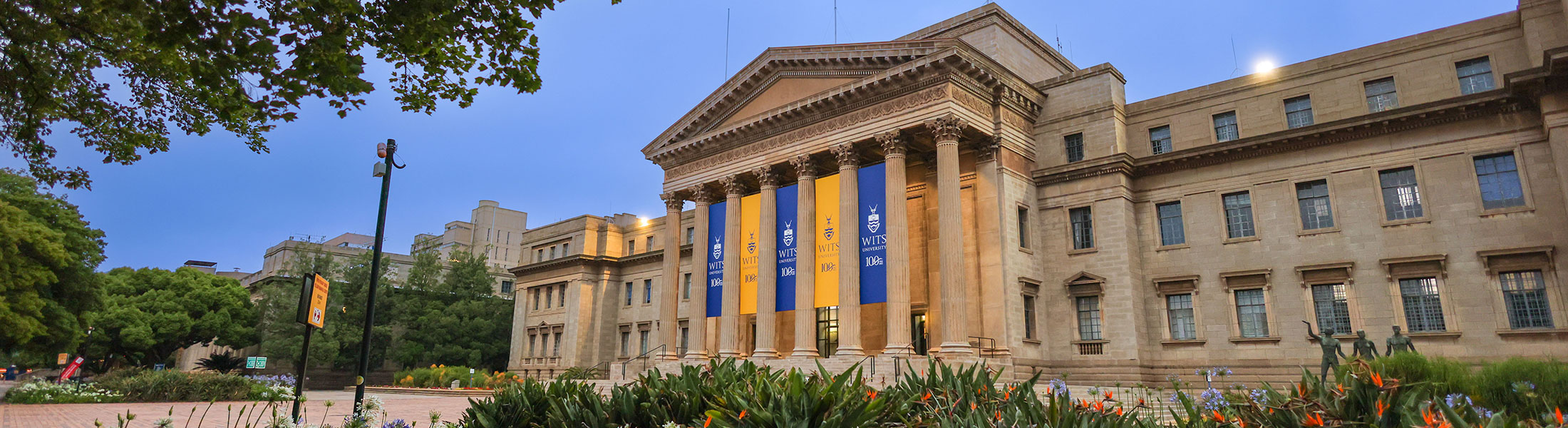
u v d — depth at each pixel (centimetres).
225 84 989
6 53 1036
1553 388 1995
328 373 8012
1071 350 4000
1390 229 3469
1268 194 3791
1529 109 3250
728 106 4984
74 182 1297
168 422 859
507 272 11281
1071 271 4097
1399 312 3384
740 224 4681
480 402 1331
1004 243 3947
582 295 6988
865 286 4006
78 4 969
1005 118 4225
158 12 881
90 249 4728
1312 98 3859
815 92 4497
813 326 4144
